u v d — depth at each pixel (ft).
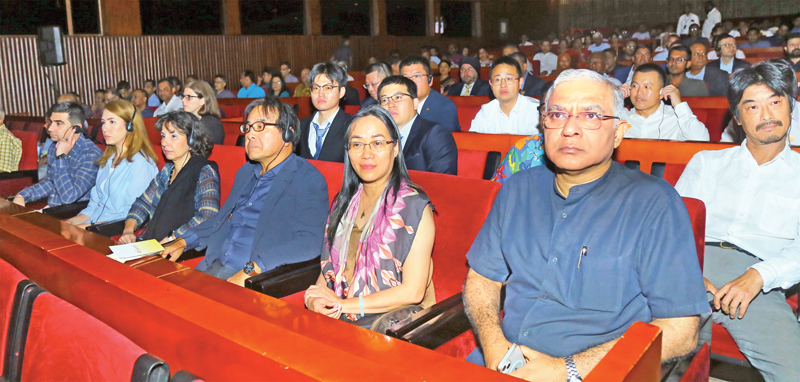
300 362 2.95
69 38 38.37
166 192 8.89
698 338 4.60
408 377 2.84
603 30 65.41
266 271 6.67
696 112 14.02
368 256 6.04
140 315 3.81
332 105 11.10
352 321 5.82
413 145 10.51
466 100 21.16
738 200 6.97
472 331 5.46
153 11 42.39
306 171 7.75
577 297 4.72
